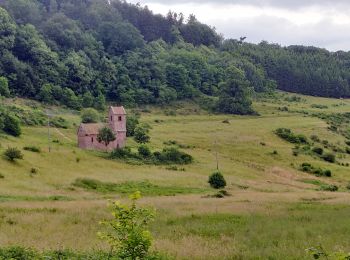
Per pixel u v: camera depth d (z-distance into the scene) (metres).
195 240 24.33
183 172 90.50
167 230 28.97
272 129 155.38
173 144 126.94
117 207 12.70
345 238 25.08
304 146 133.50
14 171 70.62
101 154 100.38
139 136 123.19
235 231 28.30
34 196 54.19
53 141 109.81
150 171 87.88
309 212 38.28
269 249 21.80
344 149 143.00
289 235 26.72
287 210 40.38
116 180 74.69
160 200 50.38
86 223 31.41
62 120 139.25
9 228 28.36
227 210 39.94
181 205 44.41
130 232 12.31
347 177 103.56
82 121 142.75
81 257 17.62
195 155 112.88
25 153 84.62
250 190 75.06
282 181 92.31
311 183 93.56
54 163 83.38
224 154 118.81
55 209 38.84
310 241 24.22
